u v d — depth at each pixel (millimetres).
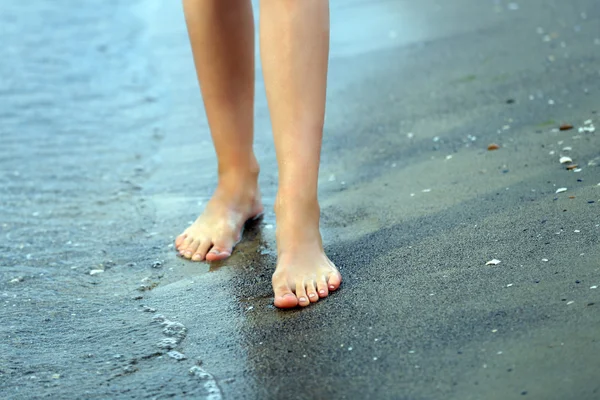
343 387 1517
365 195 2496
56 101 4000
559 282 1711
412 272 1919
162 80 4273
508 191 2252
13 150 3357
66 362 1777
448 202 2291
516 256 1872
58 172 3090
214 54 2258
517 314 1627
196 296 2047
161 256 2326
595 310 1573
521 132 2709
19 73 4469
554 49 3609
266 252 2258
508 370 1461
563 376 1414
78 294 2131
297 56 1912
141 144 3365
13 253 2404
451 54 3885
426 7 4961
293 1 1899
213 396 1577
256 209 2432
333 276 1930
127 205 2740
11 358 1807
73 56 4777
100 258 2344
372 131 3084
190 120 3625
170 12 5727
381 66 3910
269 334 1780
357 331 1705
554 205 2082
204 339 1816
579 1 4461
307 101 1938
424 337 1622
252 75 2320
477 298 1727
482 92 3246
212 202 2369
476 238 2014
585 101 2867
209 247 2293
